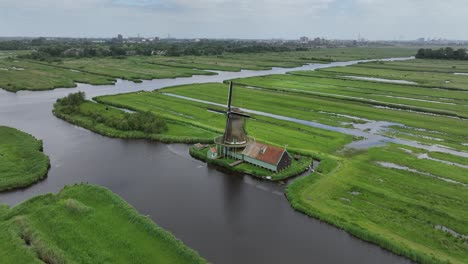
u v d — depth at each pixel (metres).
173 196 45.34
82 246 32.94
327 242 35.94
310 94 110.31
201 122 77.19
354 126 76.81
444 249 34.06
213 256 33.53
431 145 64.75
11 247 31.98
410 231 36.97
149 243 34.12
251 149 55.34
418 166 54.09
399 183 48.03
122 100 96.94
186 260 32.03
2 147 58.41
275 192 46.97
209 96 105.19
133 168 54.00
